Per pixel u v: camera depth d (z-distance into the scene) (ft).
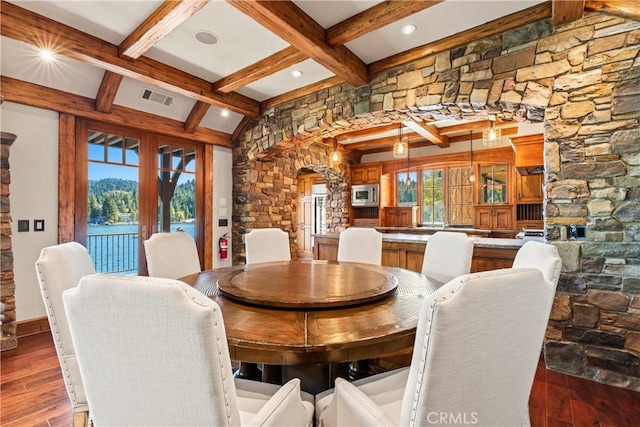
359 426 3.64
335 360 3.97
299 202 28.58
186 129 14.69
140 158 13.39
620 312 7.48
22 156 10.19
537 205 19.21
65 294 2.86
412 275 7.58
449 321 2.56
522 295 2.90
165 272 8.41
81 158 11.58
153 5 8.06
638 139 7.35
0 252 9.03
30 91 10.21
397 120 12.44
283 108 14.32
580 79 8.01
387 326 4.37
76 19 8.60
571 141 8.09
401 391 4.37
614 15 7.61
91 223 11.83
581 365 7.86
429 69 10.19
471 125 17.94
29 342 9.59
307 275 7.23
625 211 7.48
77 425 4.75
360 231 10.97
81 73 10.89
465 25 9.13
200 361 2.56
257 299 5.27
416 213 22.93
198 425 2.74
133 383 2.81
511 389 3.20
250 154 16.03
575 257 7.98
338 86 12.35
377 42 9.95
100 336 2.78
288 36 8.46
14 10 7.97
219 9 8.25
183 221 14.94
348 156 24.58
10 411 6.28
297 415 3.88
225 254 16.33
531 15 8.36
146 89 12.53
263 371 6.46
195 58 10.82
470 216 20.90
